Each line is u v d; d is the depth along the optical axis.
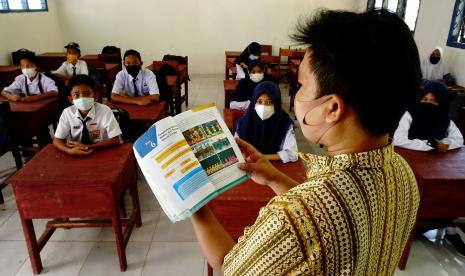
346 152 0.43
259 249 0.41
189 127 0.60
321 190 0.39
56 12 6.51
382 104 0.38
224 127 0.64
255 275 0.41
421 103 1.98
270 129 1.86
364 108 0.39
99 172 1.63
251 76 3.15
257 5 6.79
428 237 2.12
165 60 5.09
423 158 1.82
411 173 0.52
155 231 2.14
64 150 1.84
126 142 2.21
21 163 2.71
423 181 1.62
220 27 6.91
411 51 0.39
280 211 0.40
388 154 0.43
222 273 0.51
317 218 0.38
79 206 1.62
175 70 4.25
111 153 1.85
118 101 2.93
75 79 1.92
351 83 0.38
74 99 1.92
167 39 6.95
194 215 0.58
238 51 7.07
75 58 4.22
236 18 6.87
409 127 2.02
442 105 1.96
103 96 4.91
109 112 2.04
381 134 0.42
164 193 0.54
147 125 2.56
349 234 0.38
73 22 6.67
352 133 0.42
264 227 0.41
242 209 1.49
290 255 0.39
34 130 2.71
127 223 1.99
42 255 1.91
